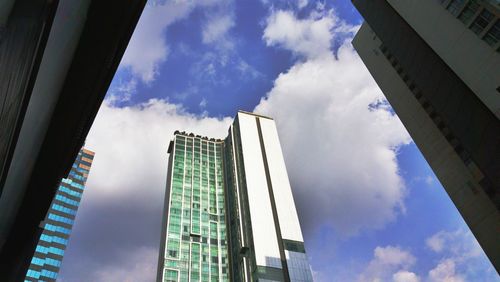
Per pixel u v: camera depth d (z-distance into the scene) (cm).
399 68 9056
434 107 7500
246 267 12050
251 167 15225
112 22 1298
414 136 8775
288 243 12575
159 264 13012
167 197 15588
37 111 1195
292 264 11862
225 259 13425
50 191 1617
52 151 1510
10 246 1672
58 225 13688
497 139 5994
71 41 1240
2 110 648
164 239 13700
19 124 809
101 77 1403
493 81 6056
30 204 1636
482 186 6638
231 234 14200
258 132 17162
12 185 1334
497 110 5975
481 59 6272
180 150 17462
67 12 1072
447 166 7744
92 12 1272
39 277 12031
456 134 6894
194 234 13625
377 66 10106
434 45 7362
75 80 1383
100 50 1348
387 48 9181
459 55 6750
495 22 6000
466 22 6544
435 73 7456
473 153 6469
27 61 711
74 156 1602
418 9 7819
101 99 1473
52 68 1158
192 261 12812
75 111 1440
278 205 13962
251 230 12762
